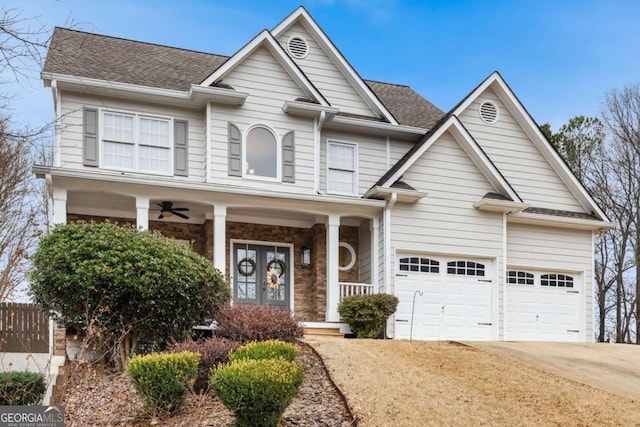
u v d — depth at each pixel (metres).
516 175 19.94
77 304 11.37
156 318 11.68
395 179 17.39
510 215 18.77
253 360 8.51
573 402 9.89
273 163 17.23
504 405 9.51
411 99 22.45
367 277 18.12
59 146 15.66
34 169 14.33
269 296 17.72
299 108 17.33
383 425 8.36
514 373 11.31
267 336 11.77
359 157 18.91
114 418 8.94
